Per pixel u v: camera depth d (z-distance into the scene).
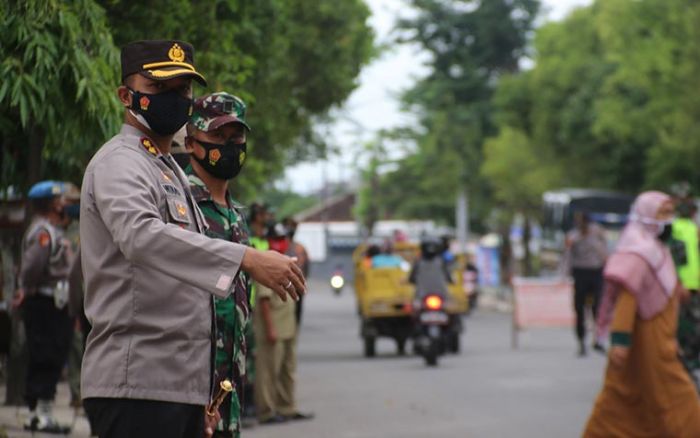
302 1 32.91
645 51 47.19
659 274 11.48
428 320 25.52
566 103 63.03
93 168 5.86
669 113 48.38
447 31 73.19
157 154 6.05
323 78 33.69
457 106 72.75
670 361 11.53
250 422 16.06
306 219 161.38
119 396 5.80
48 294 14.27
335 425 16.16
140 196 5.74
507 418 16.66
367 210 82.31
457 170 70.94
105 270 5.81
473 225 78.56
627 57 49.31
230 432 6.80
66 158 16.12
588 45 63.34
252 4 16.83
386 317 29.48
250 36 20.48
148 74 6.02
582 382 21.42
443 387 20.94
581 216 27.30
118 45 14.19
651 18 46.62
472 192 71.12
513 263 70.56
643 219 11.62
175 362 5.83
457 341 28.88
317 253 116.38
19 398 16.78
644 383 11.49
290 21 31.84
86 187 5.86
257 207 16.25
